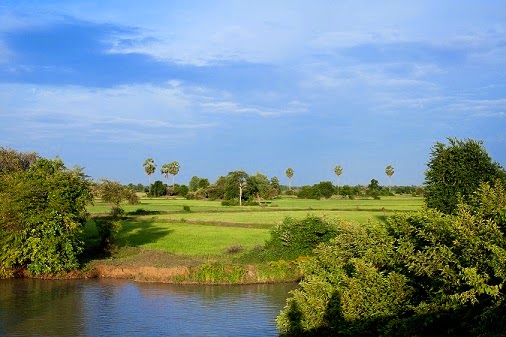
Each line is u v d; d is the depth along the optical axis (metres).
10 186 36.75
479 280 11.22
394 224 15.84
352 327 14.16
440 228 13.56
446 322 12.89
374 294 14.41
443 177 32.75
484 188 14.23
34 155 62.16
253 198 135.50
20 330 21.88
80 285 32.69
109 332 21.56
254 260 37.75
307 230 38.00
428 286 13.73
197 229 65.75
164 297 28.89
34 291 30.66
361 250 16.14
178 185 185.25
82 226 39.22
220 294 29.78
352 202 125.62
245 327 22.39
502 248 11.42
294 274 34.50
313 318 15.39
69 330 21.86
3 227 34.97
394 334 12.96
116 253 43.81
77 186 37.53
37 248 34.50
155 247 48.59
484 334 10.80
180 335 21.11
